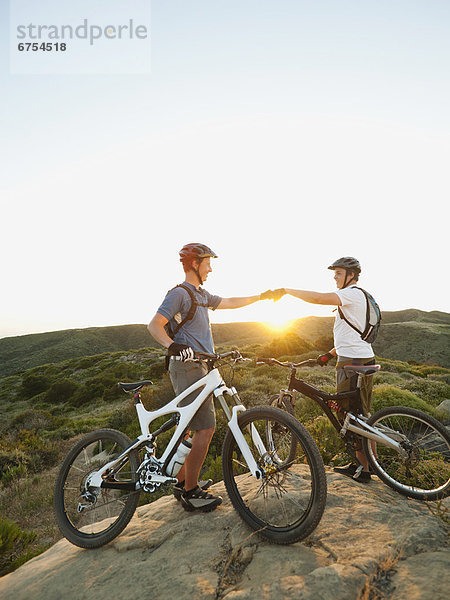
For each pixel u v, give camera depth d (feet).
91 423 67.62
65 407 100.42
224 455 9.00
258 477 8.28
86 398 101.60
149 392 53.31
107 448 11.41
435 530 7.61
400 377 78.69
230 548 7.91
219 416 32.42
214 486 11.12
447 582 6.13
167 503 10.42
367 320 10.46
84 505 9.50
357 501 9.00
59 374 151.94
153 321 9.31
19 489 33.22
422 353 259.39
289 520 8.36
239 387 61.31
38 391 128.26
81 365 161.27
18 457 41.63
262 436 14.87
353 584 6.38
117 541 8.92
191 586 6.91
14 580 8.57
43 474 39.40
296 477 9.99
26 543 18.17
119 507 23.07
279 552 7.45
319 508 7.29
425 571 6.48
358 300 10.40
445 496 9.23
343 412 10.67
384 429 9.98
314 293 10.37
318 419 18.65
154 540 8.60
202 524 8.87
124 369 125.70
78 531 9.48
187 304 9.70
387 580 6.46
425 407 30.63
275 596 6.25
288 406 11.04
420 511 8.70
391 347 280.10
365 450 10.41
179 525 8.98
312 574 6.64
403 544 7.14
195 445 9.37
